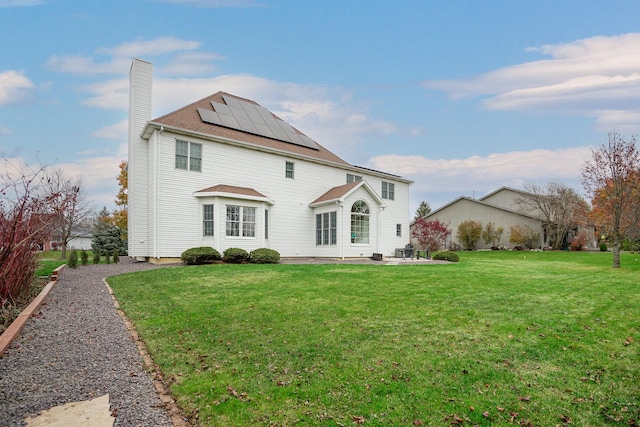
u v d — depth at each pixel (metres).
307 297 7.64
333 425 3.04
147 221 16.50
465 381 3.79
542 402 3.43
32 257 8.13
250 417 3.18
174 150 15.85
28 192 6.85
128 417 3.16
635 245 30.11
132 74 17.05
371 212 20.31
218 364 4.32
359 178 23.52
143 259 16.92
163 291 8.55
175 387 3.73
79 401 3.44
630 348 4.72
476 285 9.16
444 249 38.56
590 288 8.84
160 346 4.95
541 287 8.92
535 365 4.20
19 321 5.61
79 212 27.58
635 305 6.94
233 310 6.65
